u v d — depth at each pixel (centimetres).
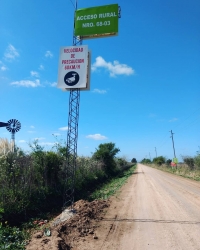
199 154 3719
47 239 685
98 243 698
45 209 1132
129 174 4162
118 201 1400
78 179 1850
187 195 1584
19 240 698
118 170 4831
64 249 636
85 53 1082
